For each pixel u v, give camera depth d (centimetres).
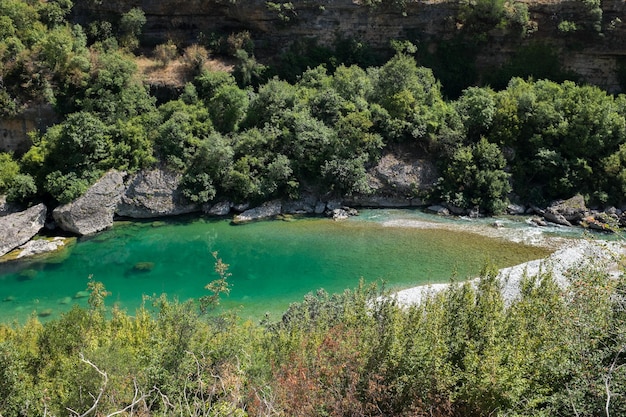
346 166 5631
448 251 4606
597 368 1348
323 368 1684
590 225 5131
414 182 5797
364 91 6184
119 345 2314
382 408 1573
